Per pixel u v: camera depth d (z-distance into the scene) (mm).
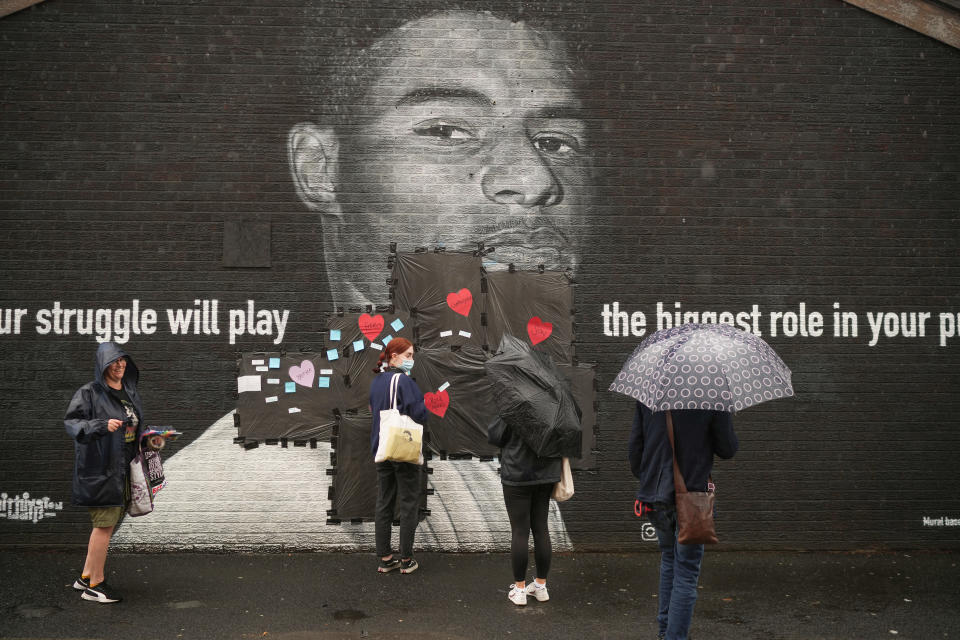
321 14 6785
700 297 6805
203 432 6590
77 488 5137
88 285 6605
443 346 6703
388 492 5977
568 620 5027
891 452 6777
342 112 6766
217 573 5980
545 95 6840
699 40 6887
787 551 6699
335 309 6703
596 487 6676
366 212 6746
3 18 6625
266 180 6715
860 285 6852
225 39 6730
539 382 5098
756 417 6785
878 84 6840
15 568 6016
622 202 6816
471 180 6793
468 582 5797
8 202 6594
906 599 5504
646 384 4160
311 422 6621
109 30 6676
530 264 6777
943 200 6906
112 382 5254
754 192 6859
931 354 6836
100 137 6645
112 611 5129
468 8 6848
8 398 6531
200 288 6652
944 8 6848
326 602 5340
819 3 6910
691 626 4969
